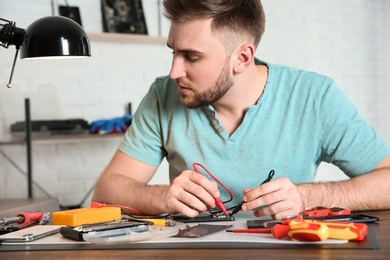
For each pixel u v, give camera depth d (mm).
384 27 5988
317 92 1769
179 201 1439
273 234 1175
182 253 1078
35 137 3545
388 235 1221
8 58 3730
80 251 1123
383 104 5992
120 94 4254
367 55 5836
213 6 1497
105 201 1692
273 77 1795
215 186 1435
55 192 3982
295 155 1756
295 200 1391
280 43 5121
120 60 4254
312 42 5363
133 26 4176
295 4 5230
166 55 4508
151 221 1381
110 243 1173
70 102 3992
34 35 1562
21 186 3855
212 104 1738
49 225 1363
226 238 1192
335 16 5543
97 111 4129
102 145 4195
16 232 1278
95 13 4082
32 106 3805
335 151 1753
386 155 1716
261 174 1757
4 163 3797
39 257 1081
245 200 1392
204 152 1777
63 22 1594
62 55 1560
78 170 4082
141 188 1616
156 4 4406
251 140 1755
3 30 1581
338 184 1589
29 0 3797
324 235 1118
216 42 1529
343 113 1749
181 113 1812
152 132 1852
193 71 1542
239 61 1618
